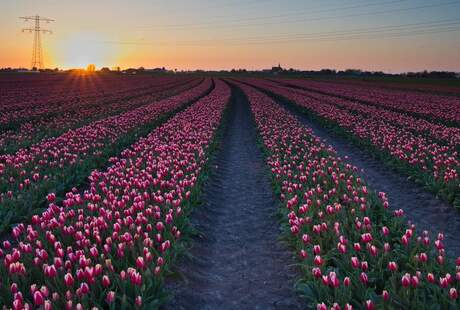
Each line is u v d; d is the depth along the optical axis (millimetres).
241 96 59750
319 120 30531
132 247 6832
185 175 12750
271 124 25250
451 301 5395
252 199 13164
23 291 5914
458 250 9227
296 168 14867
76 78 108188
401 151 15719
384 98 47844
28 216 10039
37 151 14938
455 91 63594
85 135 19016
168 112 30984
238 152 20875
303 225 8484
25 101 41219
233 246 9570
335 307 5270
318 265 6602
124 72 194125
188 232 9180
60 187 12164
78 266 6367
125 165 13664
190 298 6996
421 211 11867
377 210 9852
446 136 20250
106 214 8203
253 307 6906
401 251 7270
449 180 12414
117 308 5738
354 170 13320
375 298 5910
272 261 8555
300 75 157250
